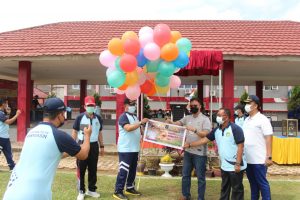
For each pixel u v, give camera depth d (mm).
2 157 11023
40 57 12617
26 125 13430
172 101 35812
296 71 16234
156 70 6301
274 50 12039
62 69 16344
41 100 33094
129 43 5820
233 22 16766
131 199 6383
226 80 12352
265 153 5539
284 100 40188
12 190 3002
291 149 10469
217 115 5512
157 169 8891
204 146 6055
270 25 16031
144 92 6703
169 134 6277
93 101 6250
